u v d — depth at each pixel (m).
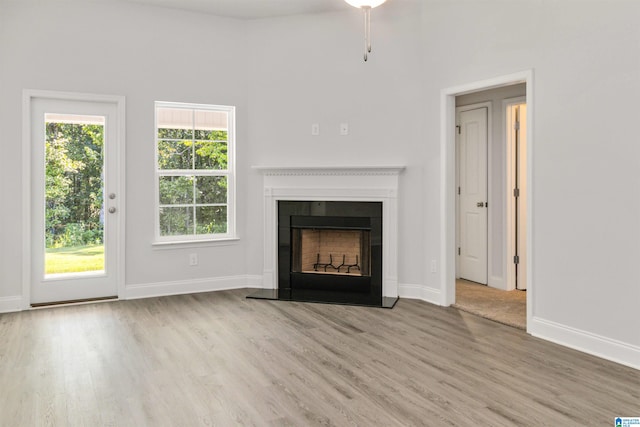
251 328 3.93
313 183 5.13
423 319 4.22
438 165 4.70
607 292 3.25
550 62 3.60
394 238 4.93
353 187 5.02
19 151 4.45
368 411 2.48
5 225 4.42
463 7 4.36
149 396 2.65
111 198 4.87
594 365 3.14
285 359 3.22
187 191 5.25
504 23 3.97
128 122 4.86
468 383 2.84
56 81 4.55
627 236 3.13
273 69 5.29
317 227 5.17
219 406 2.53
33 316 4.27
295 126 5.25
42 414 2.44
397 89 4.96
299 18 5.20
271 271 5.32
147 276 5.00
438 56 4.66
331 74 5.15
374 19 5.01
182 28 5.05
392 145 4.99
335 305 4.68
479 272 5.80
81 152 4.75
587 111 3.35
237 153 5.36
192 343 3.54
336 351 3.39
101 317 4.24
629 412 2.48
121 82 4.81
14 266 4.45
